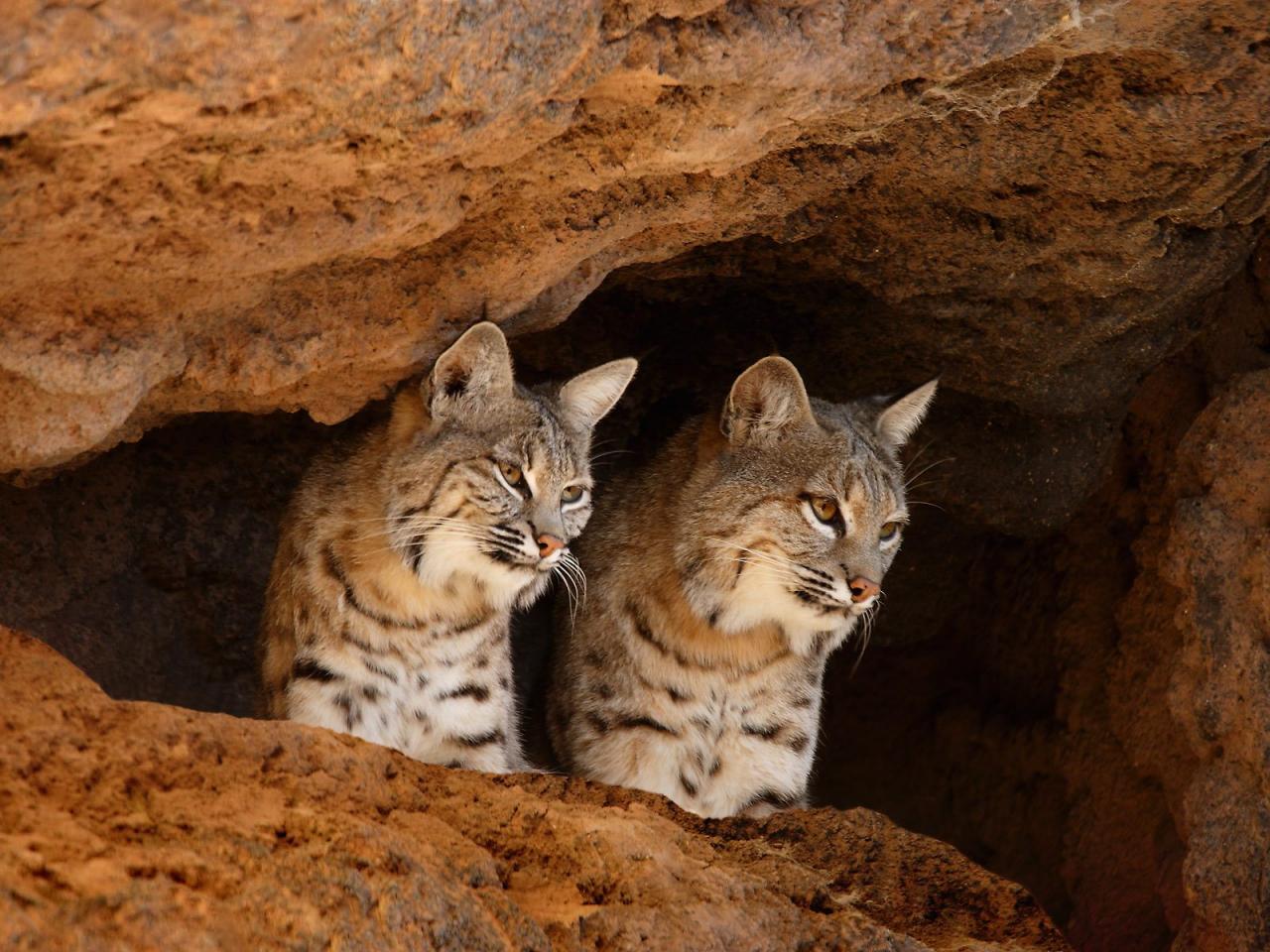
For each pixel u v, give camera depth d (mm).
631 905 10523
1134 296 16203
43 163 8953
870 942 11211
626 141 11773
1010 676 21328
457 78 9703
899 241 15711
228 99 8914
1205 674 15789
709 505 15688
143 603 18000
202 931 8312
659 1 10406
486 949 9344
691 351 18234
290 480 18656
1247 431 16172
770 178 13648
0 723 9719
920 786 22203
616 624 16047
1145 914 18531
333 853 9289
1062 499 18953
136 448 17750
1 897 7855
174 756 10070
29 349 10516
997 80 13180
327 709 14070
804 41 11305
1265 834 14961
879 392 18609
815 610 15352
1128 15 12492
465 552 14211
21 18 7910
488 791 11430
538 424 14523
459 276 12945
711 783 15789
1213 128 13914
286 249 10742
